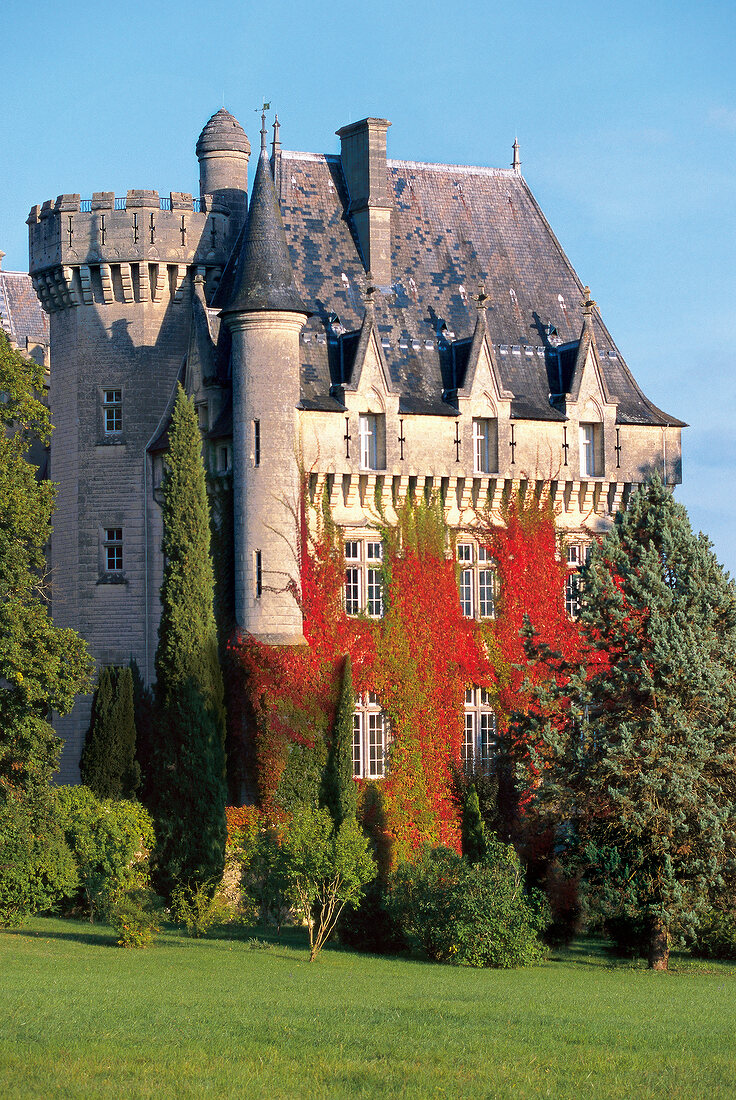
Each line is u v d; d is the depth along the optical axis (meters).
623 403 78.94
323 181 77.12
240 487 68.75
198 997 41.31
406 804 70.38
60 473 78.81
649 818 56.25
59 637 57.88
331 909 54.44
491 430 74.62
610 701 59.47
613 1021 38.62
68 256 77.62
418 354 74.88
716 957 60.81
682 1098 29.86
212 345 72.06
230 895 63.75
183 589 63.88
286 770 67.00
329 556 69.75
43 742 57.84
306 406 69.56
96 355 77.69
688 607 59.28
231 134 80.50
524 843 63.09
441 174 80.75
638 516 62.03
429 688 71.56
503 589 74.19
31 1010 37.56
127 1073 30.39
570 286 81.31
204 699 63.06
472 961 54.56
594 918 62.28
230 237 78.88
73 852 61.62
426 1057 32.72
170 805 62.50
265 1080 30.28
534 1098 29.55
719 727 57.44
